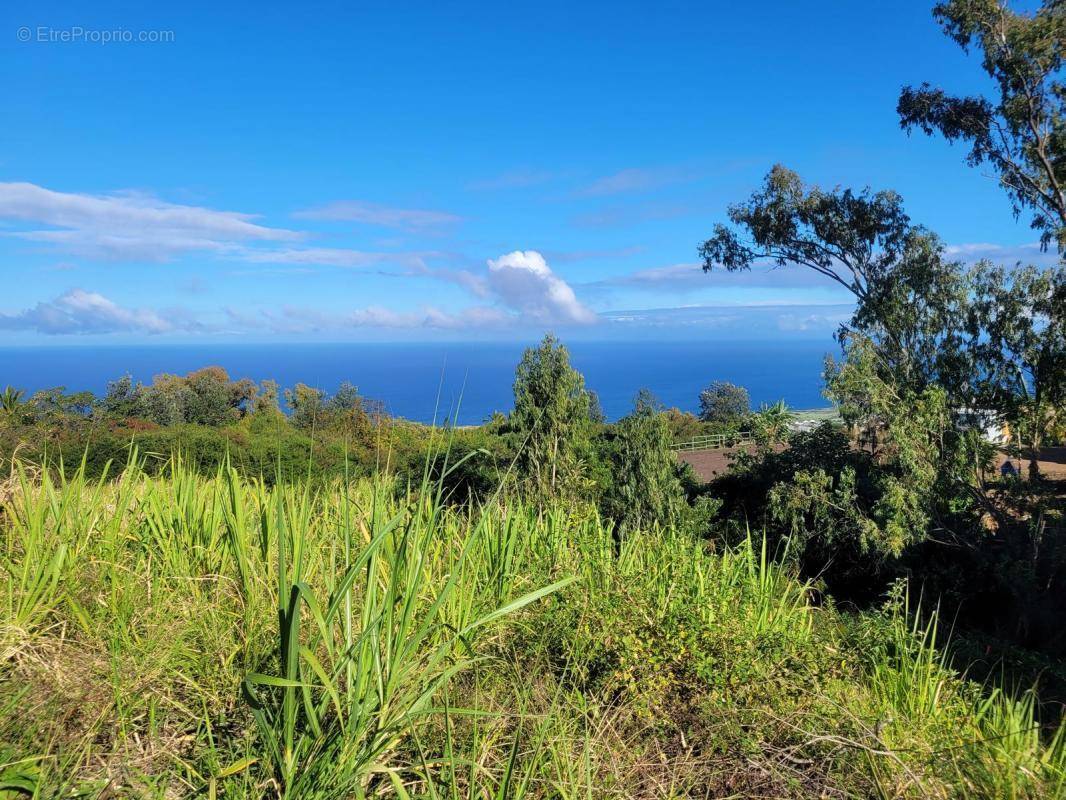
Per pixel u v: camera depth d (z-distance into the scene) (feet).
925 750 8.93
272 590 9.54
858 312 61.82
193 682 8.04
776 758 9.00
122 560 10.83
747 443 91.09
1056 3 58.23
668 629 11.38
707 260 84.17
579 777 7.84
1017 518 50.90
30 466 12.82
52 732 6.96
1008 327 51.24
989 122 64.64
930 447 50.93
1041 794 8.18
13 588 9.31
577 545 15.42
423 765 6.72
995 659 23.50
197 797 6.64
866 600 49.08
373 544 7.30
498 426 40.73
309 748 6.83
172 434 41.65
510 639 11.21
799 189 73.05
